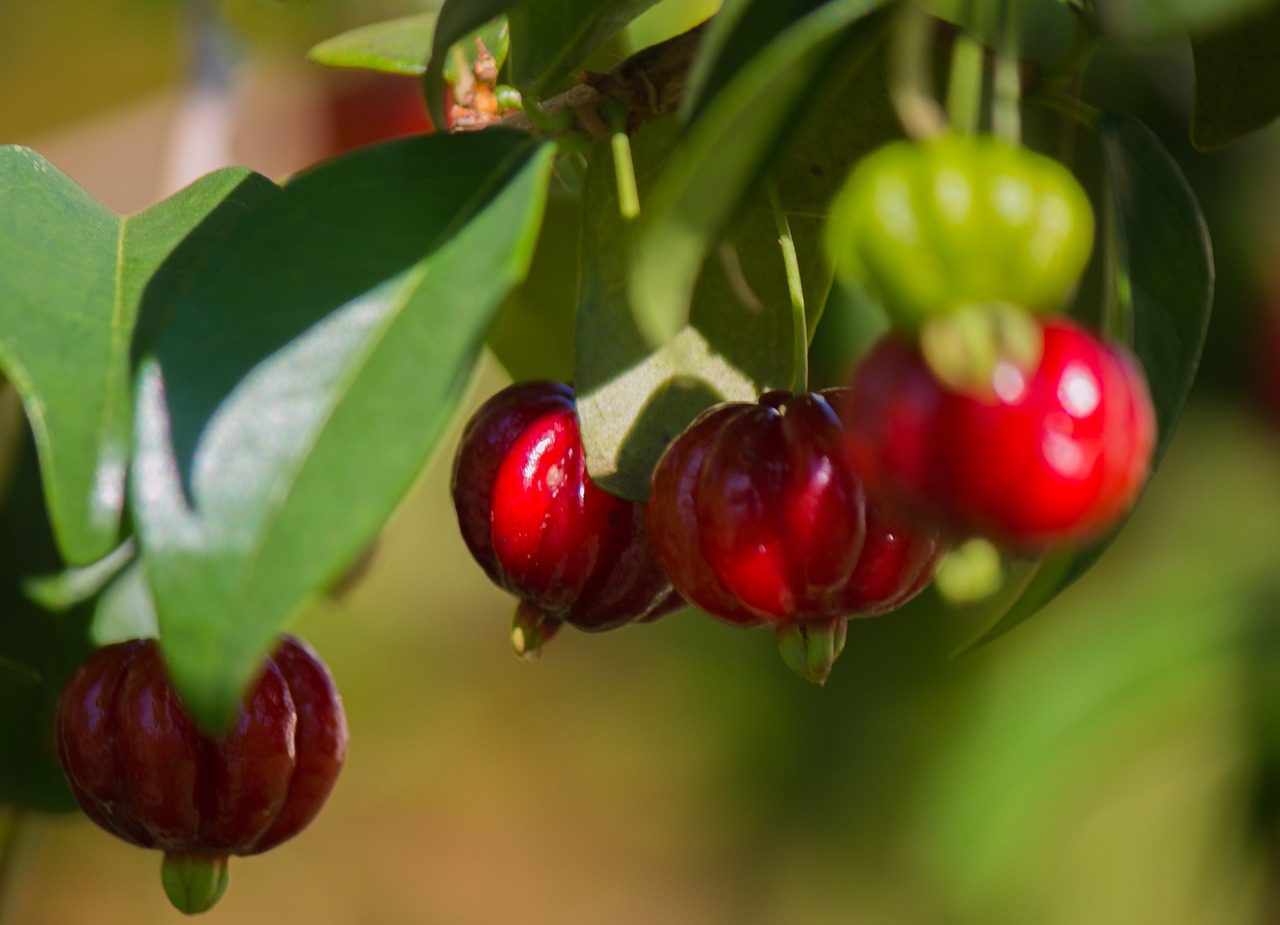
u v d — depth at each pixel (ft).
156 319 1.30
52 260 1.31
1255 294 1.92
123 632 1.56
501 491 1.40
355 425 1.25
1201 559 2.00
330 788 1.40
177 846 1.38
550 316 1.59
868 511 1.33
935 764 1.97
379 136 2.13
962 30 1.34
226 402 1.25
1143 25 1.24
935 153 1.24
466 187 1.29
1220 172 1.87
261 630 1.22
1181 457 2.03
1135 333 1.36
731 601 1.34
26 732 1.55
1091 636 1.95
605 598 1.40
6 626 1.55
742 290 1.35
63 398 1.27
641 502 1.36
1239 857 2.01
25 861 1.62
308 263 1.27
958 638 1.94
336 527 1.23
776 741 2.12
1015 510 1.24
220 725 1.22
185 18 1.87
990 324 1.23
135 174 2.08
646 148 1.38
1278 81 1.39
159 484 1.24
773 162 1.23
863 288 1.26
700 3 1.52
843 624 1.35
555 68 1.39
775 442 1.33
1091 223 1.24
